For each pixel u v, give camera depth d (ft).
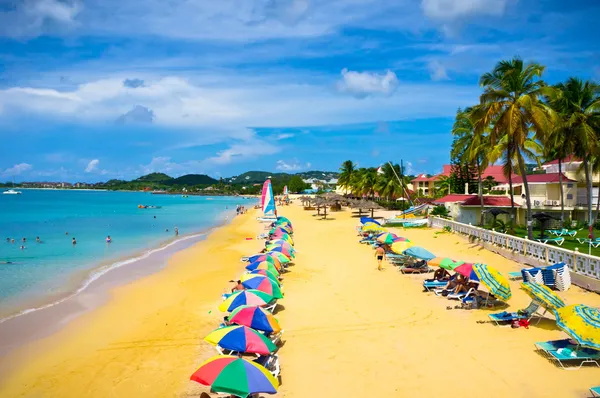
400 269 85.20
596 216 120.98
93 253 117.60
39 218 241.76
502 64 94.79
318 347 46.24
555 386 35.65
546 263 71.67
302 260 98.58
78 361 45.65
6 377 42.27
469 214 147.33
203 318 59.11
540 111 88.69
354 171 322.14
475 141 128.77
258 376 31.12
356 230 155.94
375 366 41.19
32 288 77.25
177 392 38.45
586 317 38.32
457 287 62.08
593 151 106.93
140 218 248.93
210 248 128.26
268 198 202.28
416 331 49.78
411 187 305.12
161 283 80.79
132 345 49.83
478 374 38.47
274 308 60.34
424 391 36.14
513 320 49.83
